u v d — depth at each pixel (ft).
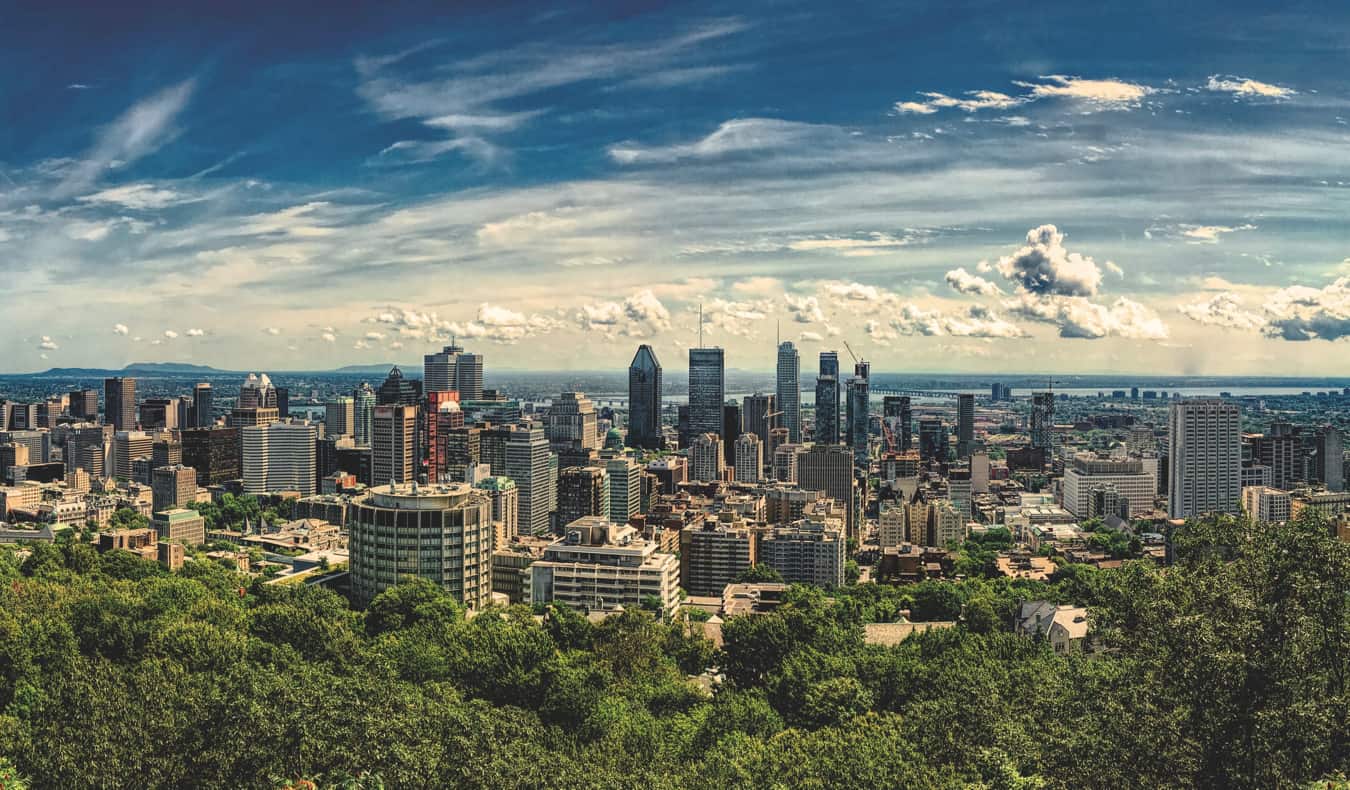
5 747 602.85
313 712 634.02
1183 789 483.51
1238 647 480.23
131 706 640.99
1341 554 493.36
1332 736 472.03
